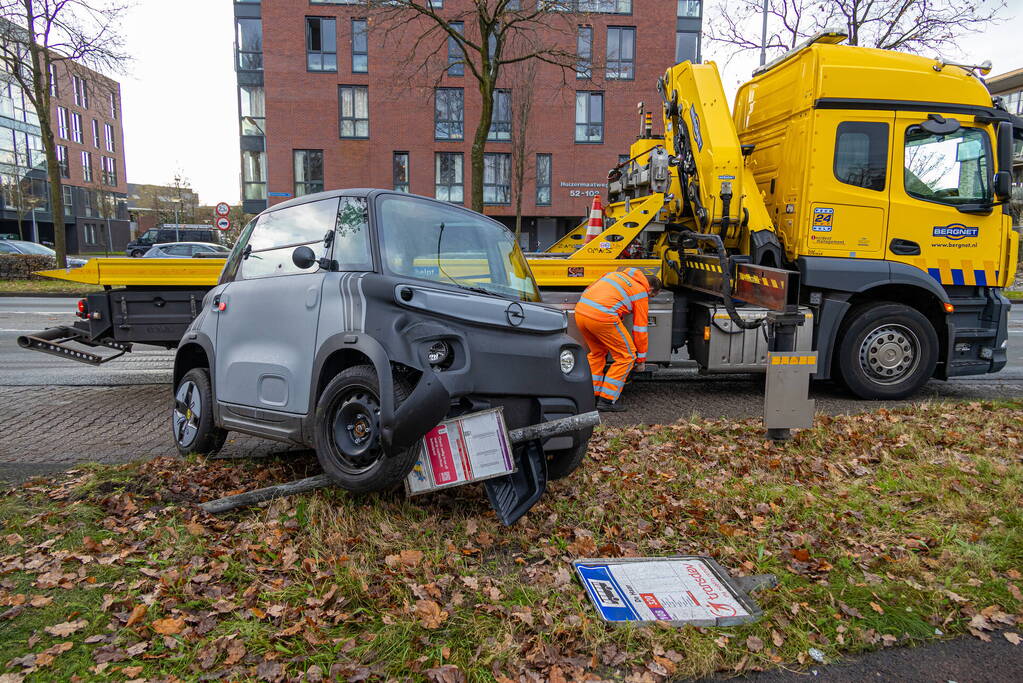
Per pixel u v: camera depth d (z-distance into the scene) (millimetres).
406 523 3775
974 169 7777
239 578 3217
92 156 63688
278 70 30297
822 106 7418
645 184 9008
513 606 3045
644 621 2959
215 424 4848
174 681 2494
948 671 2766
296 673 2562
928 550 3770
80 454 5520
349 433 3713
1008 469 4957
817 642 2916
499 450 3633
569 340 4184
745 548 3732
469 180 31609
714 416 7164
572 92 30844
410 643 2744
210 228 37781
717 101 8008
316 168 31109
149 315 7602
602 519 4043
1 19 19562
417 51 30109
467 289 4137
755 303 6168
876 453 5430
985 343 8125
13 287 22312
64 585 3113
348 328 3635
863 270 7648
